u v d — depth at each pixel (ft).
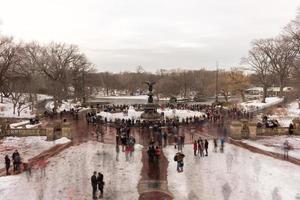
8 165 82.99
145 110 173.17
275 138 128.36
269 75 280.72
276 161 93.50
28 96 287.69
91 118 167.12
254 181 77.10
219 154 102.01
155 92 418.31
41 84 315.78
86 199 67.00
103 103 352.08
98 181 67.82
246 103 263.70
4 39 239.30
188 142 120.16
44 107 255.29
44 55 286.05
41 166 89.25
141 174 82.33
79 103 297.53
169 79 438.81
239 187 73.41
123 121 153.79
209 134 134.72
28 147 112.78
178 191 71.10
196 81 438.40
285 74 256.73
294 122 145.38
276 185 74.28
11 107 240.73
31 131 131.44
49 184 75.41
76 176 80.94
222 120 172.55
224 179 78.69
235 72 342.44
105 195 68.90
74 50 316.81
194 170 85.56
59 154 101.91
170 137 128.16
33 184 75.31
